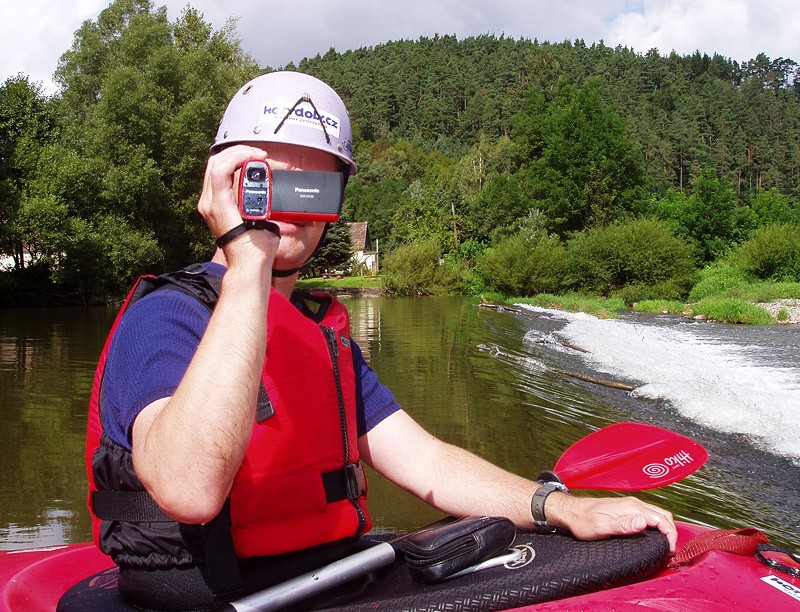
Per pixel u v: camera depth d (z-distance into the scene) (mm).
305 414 1469
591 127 52781
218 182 1262
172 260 31094
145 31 31984
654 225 34969
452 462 1834
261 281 1253
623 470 1850
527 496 1715
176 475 1161
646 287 33531
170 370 1295
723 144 131625
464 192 73125
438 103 169625
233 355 1195
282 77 1597
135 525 1354
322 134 1581
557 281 37031
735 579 1437
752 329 20156
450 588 1304
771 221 53219
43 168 27938
